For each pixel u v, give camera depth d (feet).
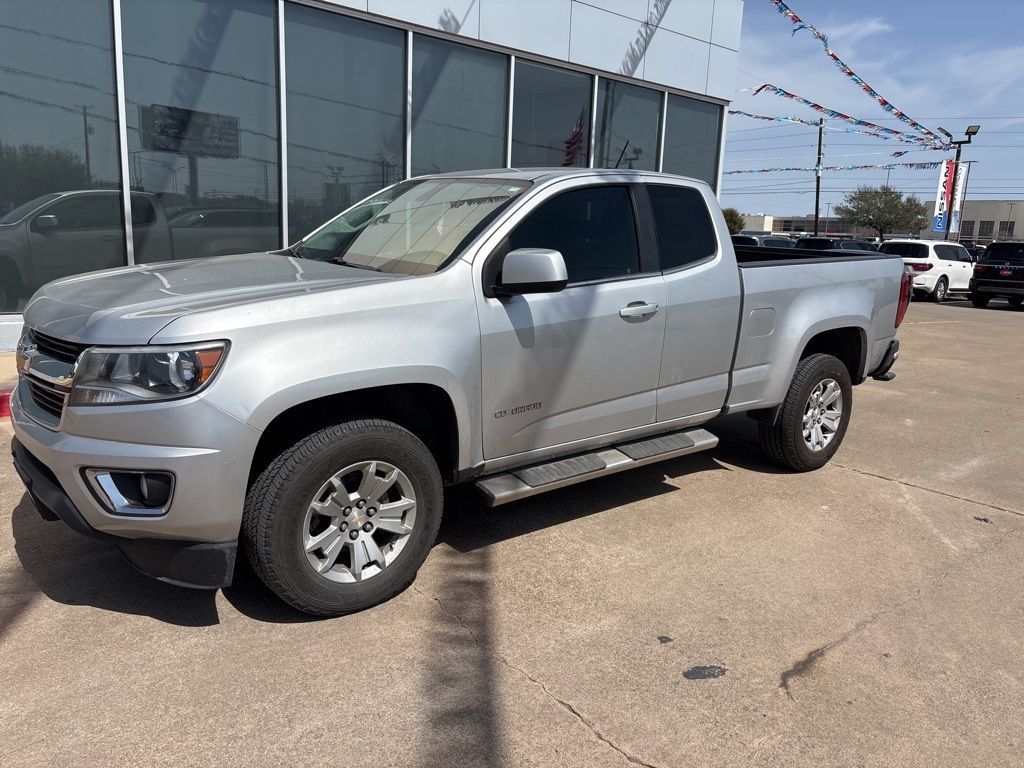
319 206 29.14
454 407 10.68
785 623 10.51
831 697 8.91
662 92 39.91
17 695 8.38
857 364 17.60
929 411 23.90
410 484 10.48
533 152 35.35
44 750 7.57
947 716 8.68
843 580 11.86
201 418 8.68
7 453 15.81
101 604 10.34
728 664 9.48
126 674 8.83
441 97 31.71
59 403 9.34
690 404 14.14
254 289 9.97
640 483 15.87
